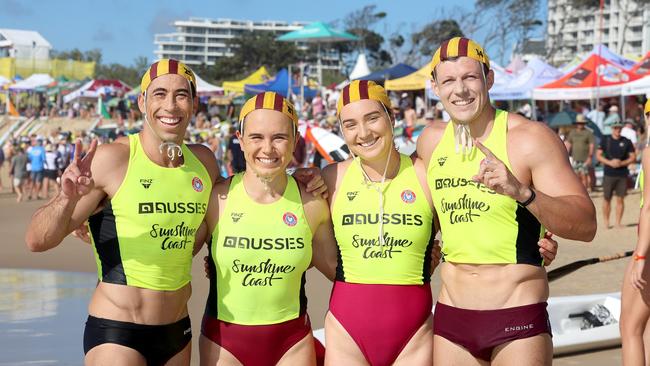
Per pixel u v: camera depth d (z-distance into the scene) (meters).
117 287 4.39
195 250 4.73
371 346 4.62
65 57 126.19
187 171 4.56
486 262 4.26
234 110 45.00
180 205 4.48
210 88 41.06
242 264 4.57
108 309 4.38
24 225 18.83
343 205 4.71
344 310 4.66
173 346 4.54
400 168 4.73
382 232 4.62
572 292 9.94
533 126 4.24
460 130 4.31
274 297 4.59
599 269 11.54
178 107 4.41
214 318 4.65
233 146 17.72
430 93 27.95
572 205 4.00
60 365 7.15
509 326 4.20
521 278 4.21
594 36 87.31
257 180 4.63
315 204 4.70
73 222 4.38
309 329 4.79
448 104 4.28
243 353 4.61
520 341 4.18
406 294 4.63
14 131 51.47
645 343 5.46
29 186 28.28
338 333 4.67
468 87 4.20
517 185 3.90
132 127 35.66
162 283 4.45
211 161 4.81
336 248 4.82
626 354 5.34
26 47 95.50
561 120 24.73
